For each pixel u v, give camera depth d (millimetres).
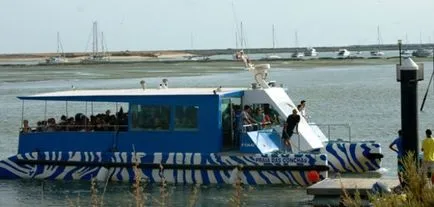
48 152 36281
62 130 36781
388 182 28281
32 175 36406
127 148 35625
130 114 35688
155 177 34562
